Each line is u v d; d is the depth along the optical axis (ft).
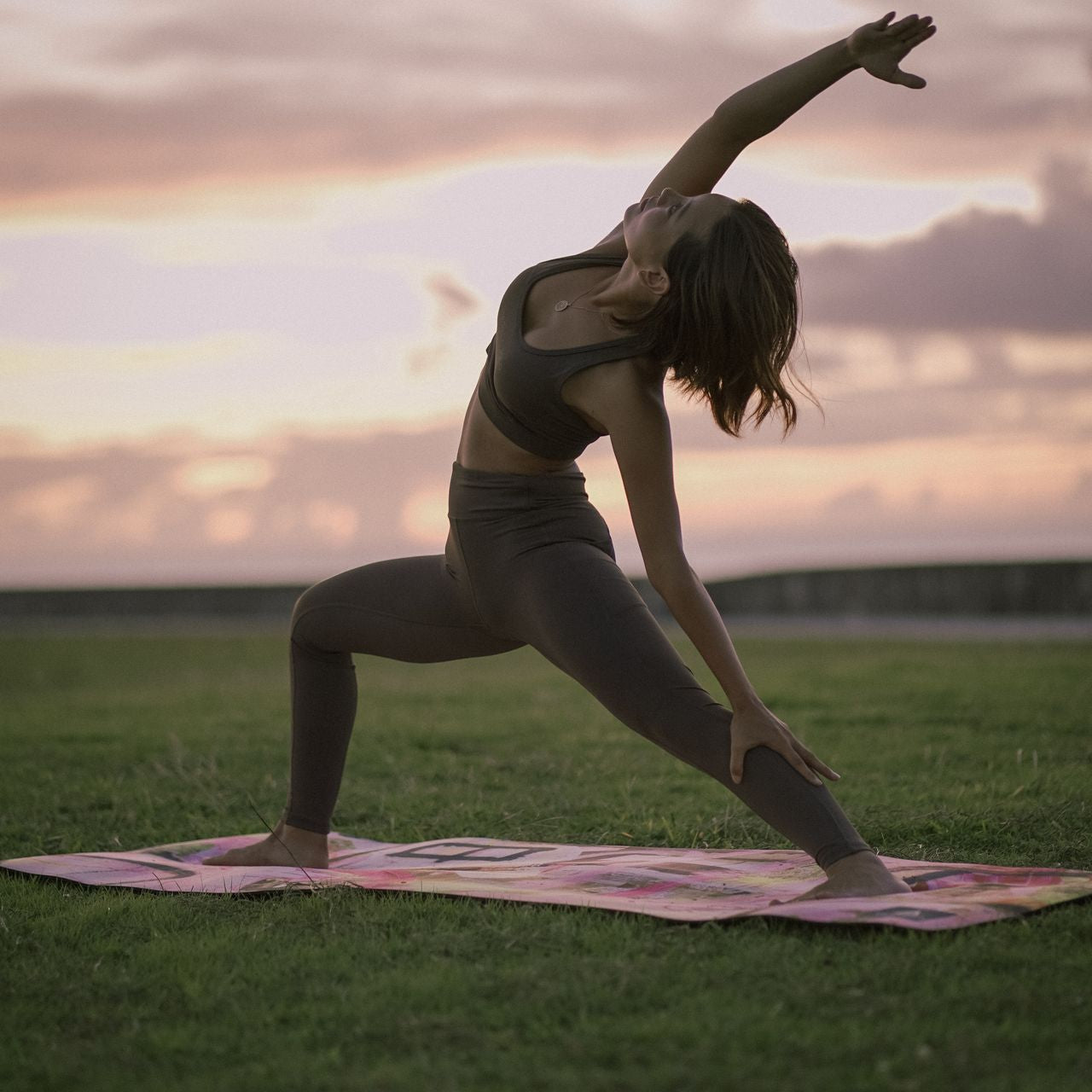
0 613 106.22
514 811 17.12
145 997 8.80
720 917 9.82
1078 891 10.57
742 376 10.56
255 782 20.15
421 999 8.45
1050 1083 6.95
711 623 10.85
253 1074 7.32
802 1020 7.89
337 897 11.27
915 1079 7.02
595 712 29.19
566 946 9.58
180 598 105.09
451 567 12.48
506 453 11.82
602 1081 7.06
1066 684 31.07
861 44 11.44
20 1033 8.17
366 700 33.06
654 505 10.87
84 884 12.53
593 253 11.44
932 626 71.05
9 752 23.85
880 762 20.04
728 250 10.39
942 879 11.30
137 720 29.09
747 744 10.67
